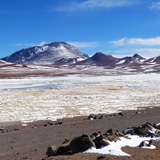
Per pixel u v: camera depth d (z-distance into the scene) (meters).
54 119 27.00
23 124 24.36
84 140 11.92
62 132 19.47
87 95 51.28
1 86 76.75
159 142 13.45
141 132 15.65
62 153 12.44
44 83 88.31
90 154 10.97
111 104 38.84
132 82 87.06
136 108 34.47
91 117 27.23
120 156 10.62
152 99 44.31
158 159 10.37
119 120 24.56
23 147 15.53
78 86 72.75
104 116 28.50
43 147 15.39
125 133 16.17
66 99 45.25
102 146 12.16
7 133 19.66
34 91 59.88
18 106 37.25
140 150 11.81
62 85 78.25
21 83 88.94
